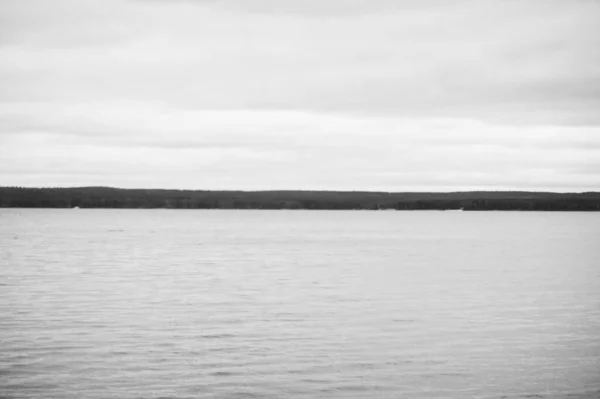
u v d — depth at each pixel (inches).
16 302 1433.3
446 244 3961.6
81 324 1179.3
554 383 842.2
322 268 2314.2
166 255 2938.0
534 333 1119.6
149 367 901.8
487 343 1043.3
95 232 5374.0
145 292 1616.6
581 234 5477.4
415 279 1948.8
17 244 3713.1
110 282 1833.2
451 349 1004.6
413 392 808.3
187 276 2014.0
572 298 1533.0
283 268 2311.8
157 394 793.6
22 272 2114.9
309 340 1060.5
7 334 1090.7
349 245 3816.4
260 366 910.4
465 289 1702.8
